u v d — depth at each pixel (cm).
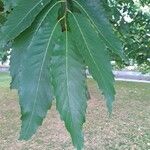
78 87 20
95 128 308
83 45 21
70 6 22
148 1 101
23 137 19
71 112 19
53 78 20
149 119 341
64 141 274
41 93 20
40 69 20
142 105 391
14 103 381
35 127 19
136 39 103
